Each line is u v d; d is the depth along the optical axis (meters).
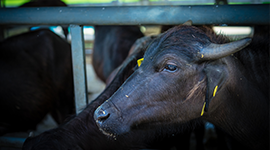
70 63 3.70
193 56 1.59
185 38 1.62
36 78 3.34
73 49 2.21
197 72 1.63
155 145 2.19
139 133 1.98
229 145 2.33
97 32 4.95
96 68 4.85
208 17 1.92
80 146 1.72
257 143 1.95
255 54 1.97
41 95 3.38
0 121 3.28
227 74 1.65
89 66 8.23
